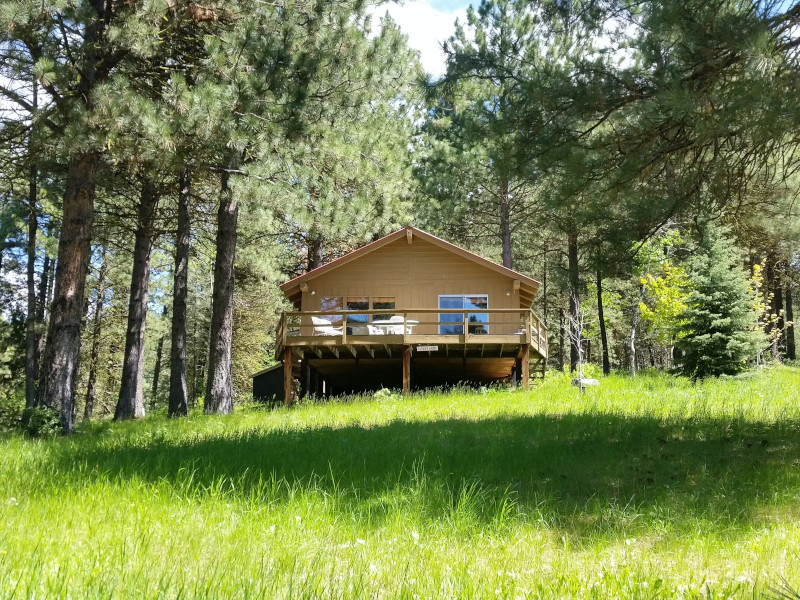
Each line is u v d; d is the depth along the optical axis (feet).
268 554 15.39
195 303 133.08
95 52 45.03
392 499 21.48
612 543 18.43
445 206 95.55
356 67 51.78
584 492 23.48
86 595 11.41
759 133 26.58
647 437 31.35
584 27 32.50
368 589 12.98
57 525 17.40
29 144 46.26
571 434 33.94
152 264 120.67
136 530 17.03
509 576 14.46
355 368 85.76
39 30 41.37
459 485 23.98
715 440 29.94
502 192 93.25
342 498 21.49
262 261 91.61
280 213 65.16
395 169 62.39
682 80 28.50
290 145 46.78
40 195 81.92
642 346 148.15
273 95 45.06
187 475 23.70
